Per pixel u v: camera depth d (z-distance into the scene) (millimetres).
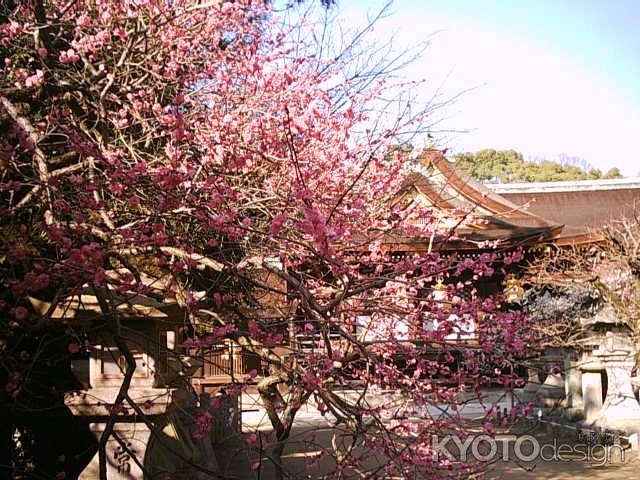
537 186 36938
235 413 9797
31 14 6699
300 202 4941
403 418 6180
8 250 4758
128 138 6848
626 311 12281
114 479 5172
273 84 6453
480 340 6754
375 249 7746
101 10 6734
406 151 8453
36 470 6086
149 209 5402
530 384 16859
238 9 7441
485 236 21000
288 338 5824
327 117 6520
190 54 7379
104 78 6453
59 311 5121
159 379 5402
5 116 5723
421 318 6781
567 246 21219
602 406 13750
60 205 4742
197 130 6035
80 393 5242
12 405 5047
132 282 5137
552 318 15812
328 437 12891
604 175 47875
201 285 6738
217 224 4664
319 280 6855
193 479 5707
